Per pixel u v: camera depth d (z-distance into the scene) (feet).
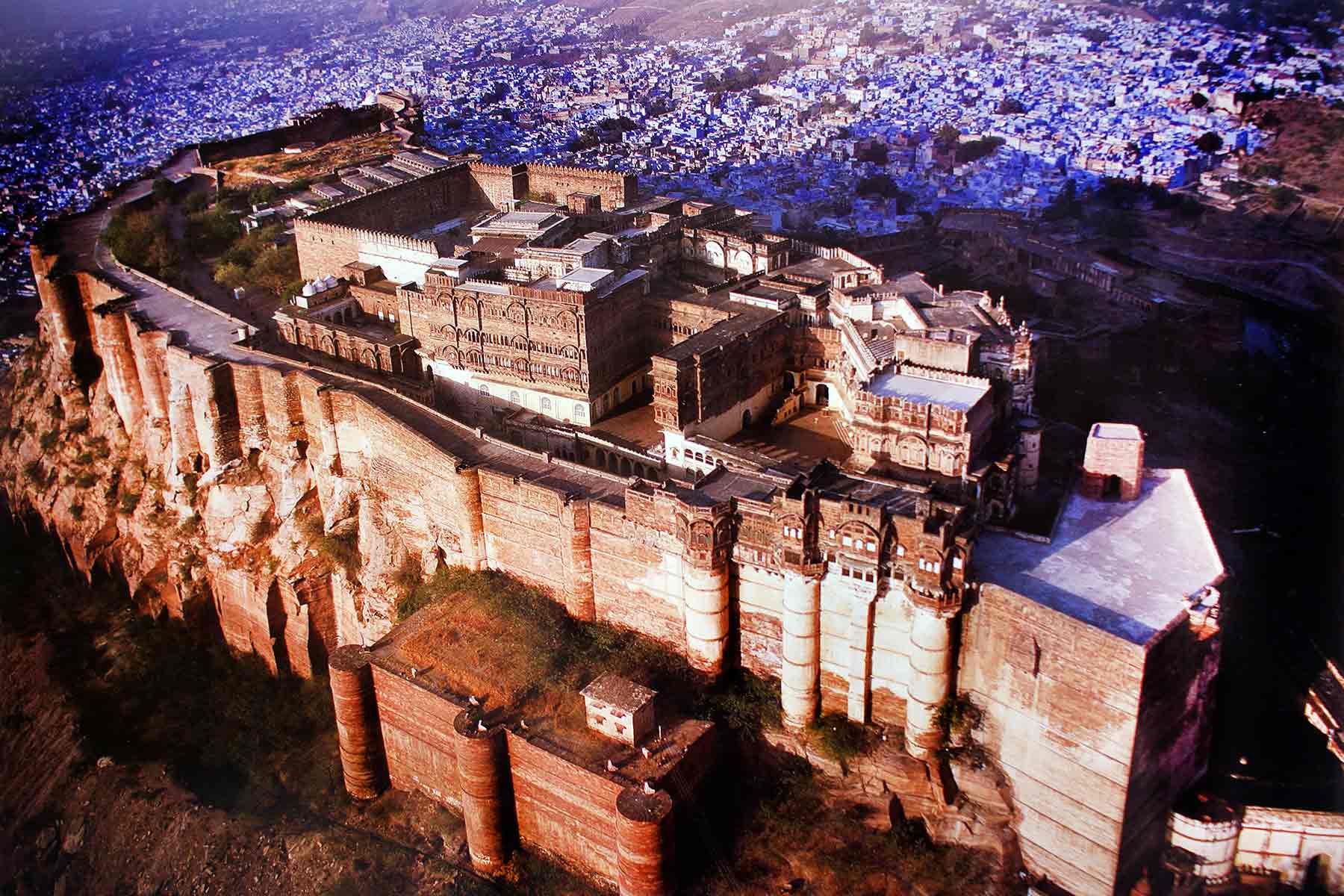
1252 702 326.85
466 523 378.94
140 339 480.64
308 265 546.67
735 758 321.93
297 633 440.04
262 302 532.73
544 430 419.54
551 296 411.54
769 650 324.39
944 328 373.81
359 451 423.23
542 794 313.32
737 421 410.31
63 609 504.02
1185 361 490.90
